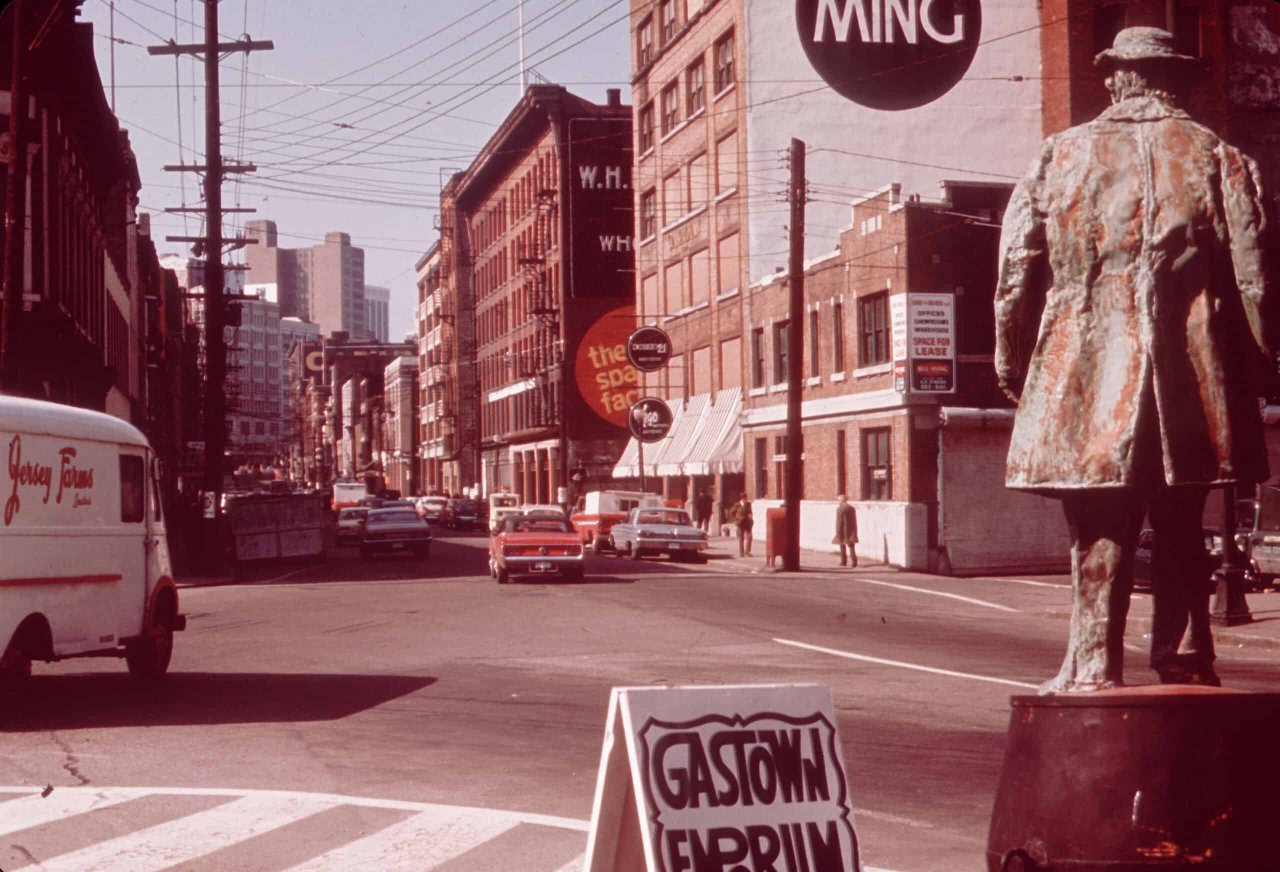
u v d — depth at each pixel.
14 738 12.42
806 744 4.79
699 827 4.54
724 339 55.81
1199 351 4.80
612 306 78.00
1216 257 4.86
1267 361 4.84
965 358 39.62
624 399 77.75
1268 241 4.84
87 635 14.98
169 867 7.99
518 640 20.77
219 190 41.47
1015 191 5.15
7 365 23.27
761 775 4.68
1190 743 4.15
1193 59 5.03
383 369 184.88
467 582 34.22
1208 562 5.12
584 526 52.75
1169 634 5.11
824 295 45.62
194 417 115.12
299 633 22.31
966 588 32.31
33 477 14.07
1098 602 4.94
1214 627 21.81
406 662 18.25
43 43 30.64
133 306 70.12
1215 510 36.47
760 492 52.53
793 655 18.73
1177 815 4.11
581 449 77.69
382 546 48.50
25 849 8.43
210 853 8.30
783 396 49.84
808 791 4.74
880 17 50.56
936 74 50.38
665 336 58.91
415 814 9.28
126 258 64.75
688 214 59.38
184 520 42.97
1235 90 48.28
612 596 28.77
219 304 41.47
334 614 25.69
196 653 19.70
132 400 68.62
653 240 64.88
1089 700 4.28
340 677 16.78
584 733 12.53
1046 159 5.08
